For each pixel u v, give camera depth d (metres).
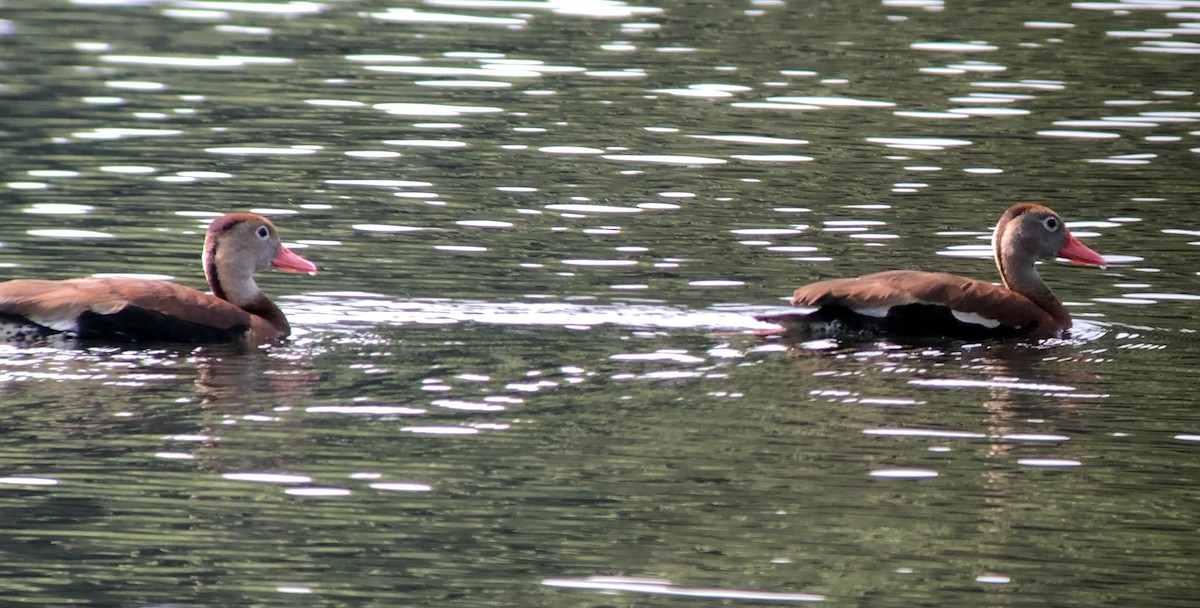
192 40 33.81
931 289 16.47
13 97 28.17
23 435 13.01
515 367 15.14
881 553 11.32
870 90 30.03
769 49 33.53
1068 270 19.39
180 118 26.97
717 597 10.67
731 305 17.50
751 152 25.44
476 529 11.60
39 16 36.12
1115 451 13.20
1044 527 11.76
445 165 24.25
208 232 16.44
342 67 31.39
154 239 19.84
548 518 11.82
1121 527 11.76
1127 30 35.75
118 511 11.73
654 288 18.14
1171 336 16.66
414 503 11.98
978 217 21.73
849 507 12.05
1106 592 10.77
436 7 38.00
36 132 25.70
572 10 37.78
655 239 20.39
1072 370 15.37
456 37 34.50
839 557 11.24
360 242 19.95
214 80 30.09
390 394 14.27
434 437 13.27
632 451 13.05
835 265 19.33
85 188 22.30
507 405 14.07
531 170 24.06
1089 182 23.73
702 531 11.61
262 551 11.22
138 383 14.35
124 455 12.68
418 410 13.89
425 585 10.77
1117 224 21.41
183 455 12.72
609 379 14.84
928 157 25.22
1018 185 23.50
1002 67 32.09
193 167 23.75
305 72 30.92
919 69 31.86
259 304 16.36
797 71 31.53
